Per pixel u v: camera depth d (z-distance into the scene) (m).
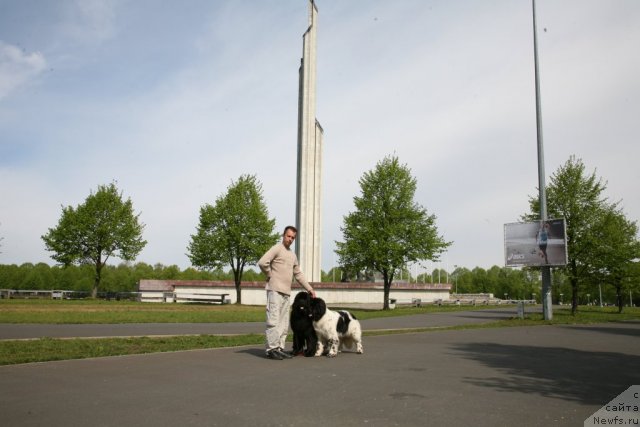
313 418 4.61
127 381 6.34
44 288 96.62
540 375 7.26
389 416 4.71
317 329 9.17
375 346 11.30
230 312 25.92
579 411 5.04
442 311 35.03
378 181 38.28
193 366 7.63
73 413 4.71
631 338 14.21
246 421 4.49
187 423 4.41
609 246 30.61
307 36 52.44
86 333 13.12
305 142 51.00
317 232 51.66
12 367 7.32
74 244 44.31
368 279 59.44
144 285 48.53
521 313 25.22
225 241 40.81
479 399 5.50
